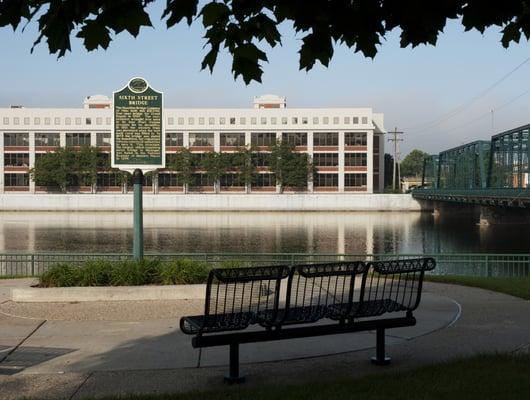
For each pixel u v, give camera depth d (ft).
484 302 41.91
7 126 350.02
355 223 258.98
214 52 16.85
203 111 354.95
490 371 23.27
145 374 25.20
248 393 21.22
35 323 35.91
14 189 352.49
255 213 316.40
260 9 16.01
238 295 39.63
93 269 46.42
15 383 23.94
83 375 25.04
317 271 24.14
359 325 25.08
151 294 43.80
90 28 14.85
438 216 315.17
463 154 316.60
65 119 353.92
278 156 343.46
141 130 54.24
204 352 28.68
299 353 28.14
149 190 354.54
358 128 351.05
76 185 351.87
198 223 253.24
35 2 15.10
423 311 38.14
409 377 22.74
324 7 15.64
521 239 202.18
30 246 165.48
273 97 395.96
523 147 211.20
